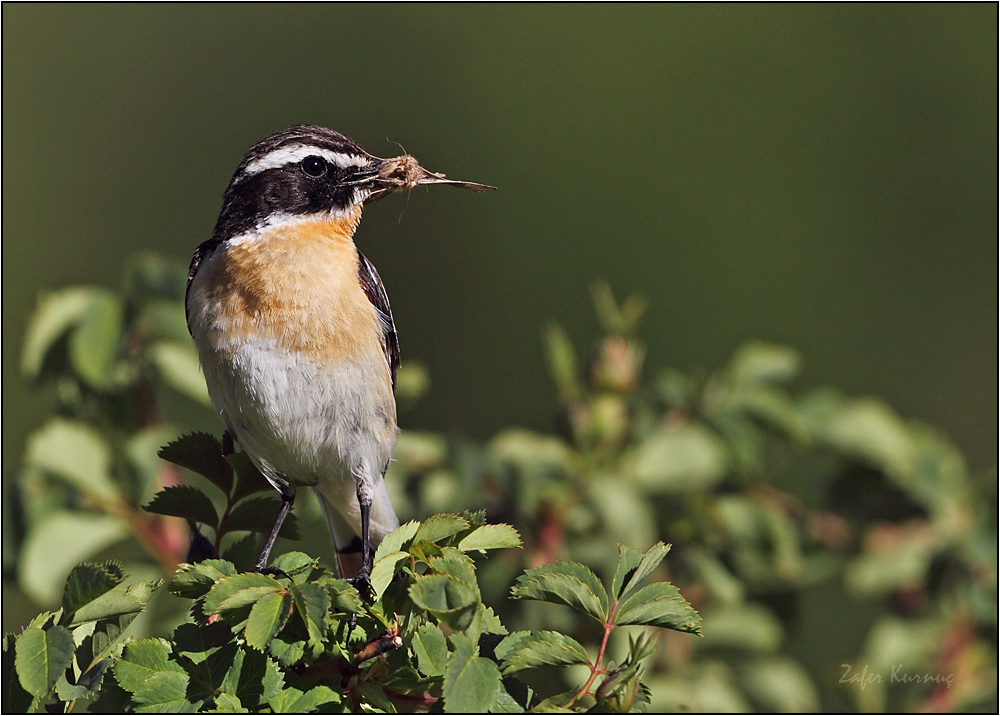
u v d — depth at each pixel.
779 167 25.56
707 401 10.60
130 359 9.82
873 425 10.42
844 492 10.66
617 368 10.61
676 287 24.92
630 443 10.62
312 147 9.33
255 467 7.14
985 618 10.40
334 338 8.72
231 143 26.03
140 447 9.45
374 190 9.52
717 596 9.96
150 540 9.34
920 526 10.59
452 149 26.55
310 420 8.71
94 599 5.59
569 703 5.37
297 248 8.88
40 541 9.00
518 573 9.83
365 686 5.82
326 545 13.16
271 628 5.26
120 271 24.50
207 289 8.80
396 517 9.80
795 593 10.74
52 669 5.31
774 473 11.26
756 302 24.62
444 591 5.29
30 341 9.70
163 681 5.46
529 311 24.58
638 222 25.52
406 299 23.81
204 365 8.86
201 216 25.58
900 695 10.57
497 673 5.27
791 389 23.48
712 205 25.50
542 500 10.03
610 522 9.59
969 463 21.98
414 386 10.98
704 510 10.19
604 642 5.59
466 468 9.73
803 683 10.38
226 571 5.74
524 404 23.06
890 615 10.81
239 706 5.38
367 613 5.83
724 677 10.12
